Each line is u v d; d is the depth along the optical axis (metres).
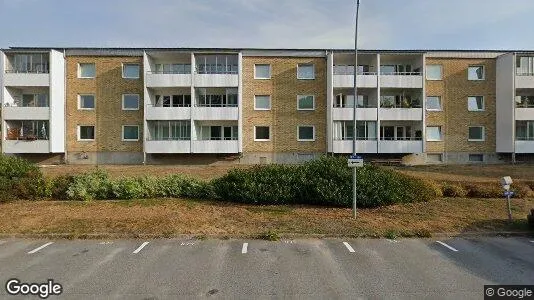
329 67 25.39
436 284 4.98
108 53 25.89
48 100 25.73
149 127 25.23
